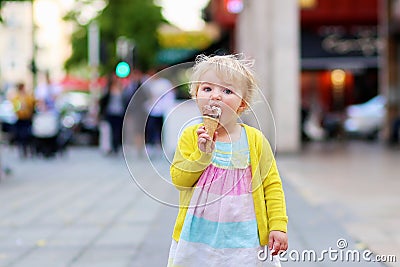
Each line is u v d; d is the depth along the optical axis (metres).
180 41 33.72
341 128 25.50
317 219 8.37
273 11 18.14
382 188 11.16
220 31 30.80
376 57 29.42
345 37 29.48
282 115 18.23
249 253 3.55
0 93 29.86
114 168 15.77
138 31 33.44
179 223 3.60
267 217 3.64
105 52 20.66
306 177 12.94
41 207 9.73
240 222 3.56
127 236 7.52
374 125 26.47
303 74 32.22
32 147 19.08
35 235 7.64
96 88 31.69
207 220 3.56
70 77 40.41
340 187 11.38
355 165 15.33
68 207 9.71
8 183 12.81
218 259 3.54
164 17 33.97
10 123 21.59
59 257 6.53
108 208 9.57
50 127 18.83
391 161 16.28
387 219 8.29
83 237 7.50
